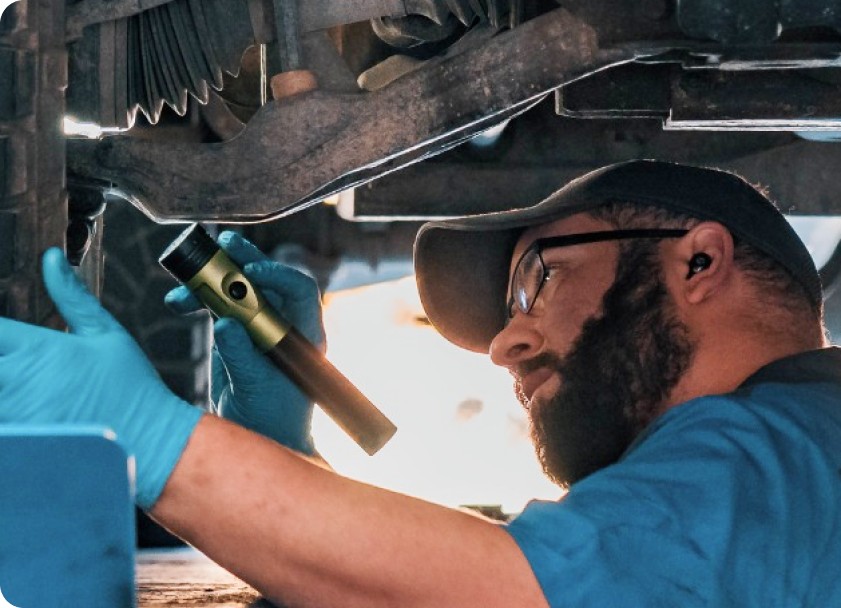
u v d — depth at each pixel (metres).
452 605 1.62
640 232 2.06
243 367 2.05
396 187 3.31
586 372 2.07
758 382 1.96
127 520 1.29
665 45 1.83
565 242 2.10
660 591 1.63
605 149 3.34
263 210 2.01
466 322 2.43
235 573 1.64
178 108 2.02
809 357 2.00
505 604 1.62
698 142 3.35
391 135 1.96
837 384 1.97
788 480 1.75
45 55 1.76
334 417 2.00
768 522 1.71
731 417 1.79
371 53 2.41
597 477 1.73
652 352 2.04
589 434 2.08
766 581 1.69
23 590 1.28
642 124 3.34
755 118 2.21
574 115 2.32
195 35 2.00
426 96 1.95
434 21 2.02
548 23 1.91
